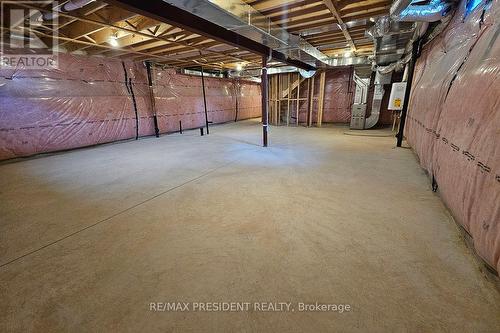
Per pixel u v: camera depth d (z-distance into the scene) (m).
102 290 1.36
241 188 2.83
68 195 2.67
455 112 2.01
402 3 2.29
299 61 5.88
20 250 1.72
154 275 1.47
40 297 1.32
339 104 8.44
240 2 2.55
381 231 1.87
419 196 2.47
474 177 1.50
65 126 4.88
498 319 1.13
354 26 3.85
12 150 4.20
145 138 6.45
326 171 3.39
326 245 1.72
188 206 2.38
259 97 12.46
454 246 1.65
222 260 1.59
